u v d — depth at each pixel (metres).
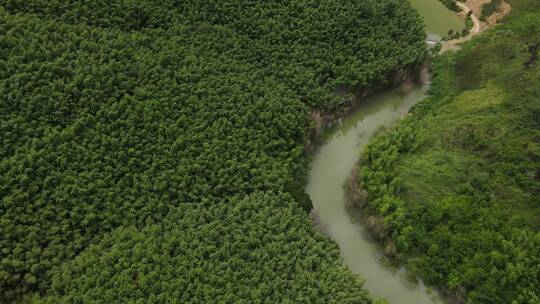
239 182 47.06
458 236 45.91
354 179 51.72
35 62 46.91
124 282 38.41
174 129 47.81
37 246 39.56
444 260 45.09
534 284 42.28
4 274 37.34
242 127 50.56
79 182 42.72
